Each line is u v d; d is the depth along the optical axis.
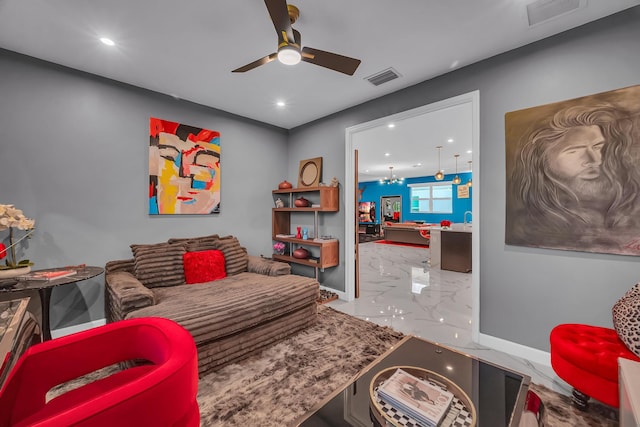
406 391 1.18
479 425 1.06
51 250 2.43
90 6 1.76
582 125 1.90
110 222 2.74
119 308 1.96
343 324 2.75
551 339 1.66
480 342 2.38
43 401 1.01
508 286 2.24
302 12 1.83
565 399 1.65
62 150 2.47
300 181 4.16
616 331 1.54
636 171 1.72
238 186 3.80
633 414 0.95
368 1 1.73
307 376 1.89
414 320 2.88
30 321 1.23
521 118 2.15
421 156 7.30
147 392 0.75
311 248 4.06
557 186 2.00
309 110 3.62
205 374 1.90
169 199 3.12
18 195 2.28
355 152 3.66
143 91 2.95
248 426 1.46
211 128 3.51
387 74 2.64
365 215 13.30
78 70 2.55
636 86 1.73
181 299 2.23
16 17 1.85
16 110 2.27
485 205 2.36
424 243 8.74
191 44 2.18
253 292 2.39
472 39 2.11
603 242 1.83
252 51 2.29
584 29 1.91
